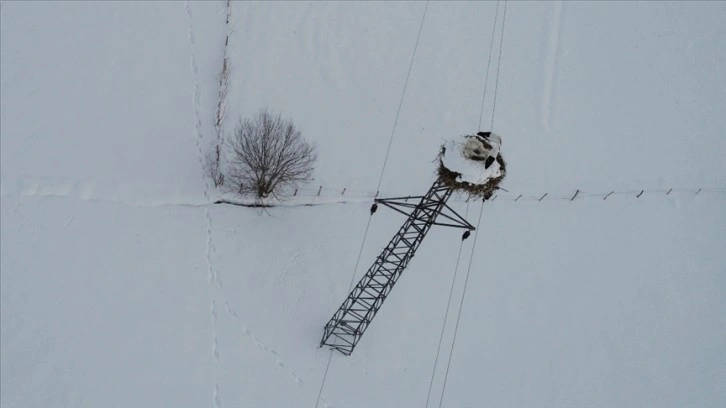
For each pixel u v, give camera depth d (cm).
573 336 2656
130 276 2461
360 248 2659
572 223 2852
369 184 2770
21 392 2244
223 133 2727
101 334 2361
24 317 2338
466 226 1973
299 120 2838
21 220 2475
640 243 2861
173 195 2598
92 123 2681
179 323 2433
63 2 2911
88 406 2261
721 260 2878
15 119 2642
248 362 2430
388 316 2569
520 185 2894
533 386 2547
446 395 2483
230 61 2914
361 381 2456
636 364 2642
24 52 2783
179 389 2342
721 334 2741
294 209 2673
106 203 2550
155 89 2798
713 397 2627
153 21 2958
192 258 2534
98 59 2823
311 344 2484
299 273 2584
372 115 2941
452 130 2978
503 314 2650
